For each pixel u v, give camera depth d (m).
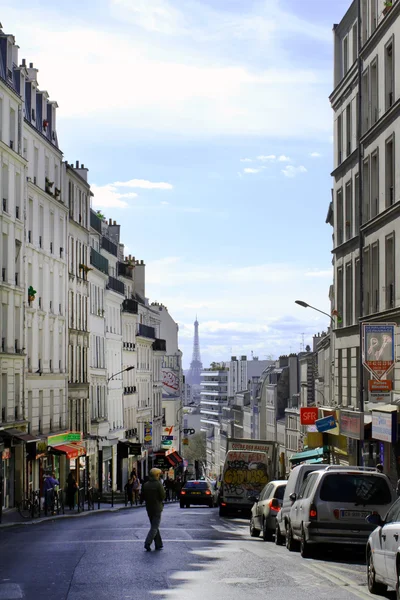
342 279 60.00
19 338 63.41
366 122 53.56
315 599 16.72
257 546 28.66
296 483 28.47
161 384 137.88
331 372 70.38
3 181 60.84
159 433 134.25
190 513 59.97
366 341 44.44
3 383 59.97
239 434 193.88
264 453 57.31
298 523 25.91
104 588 18.22
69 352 80.12
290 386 141.38
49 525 43.62
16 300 63.00
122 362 107.44
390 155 48.41
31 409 67.50
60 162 77.25
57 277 75.62
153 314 137.50
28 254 67.69
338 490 24.56
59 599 16.72
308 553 24.80
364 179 53.66
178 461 134.62
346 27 59.06
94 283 91.50
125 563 22.64
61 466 72.56
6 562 23.41
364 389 53.88
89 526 41.22
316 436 66.06
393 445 47.09
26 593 17.58
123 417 107.00
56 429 74.19
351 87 56.97
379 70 49.81
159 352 132.88
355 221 55.75
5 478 57.94
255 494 56.78
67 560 23.59
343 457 60.16
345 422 56.25
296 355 142.50
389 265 48.12
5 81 59.78
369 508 24.39
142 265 132.25
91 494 64.19
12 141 62.75
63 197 78.31
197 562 22.91
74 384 81.19
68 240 80.00
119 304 105.75
